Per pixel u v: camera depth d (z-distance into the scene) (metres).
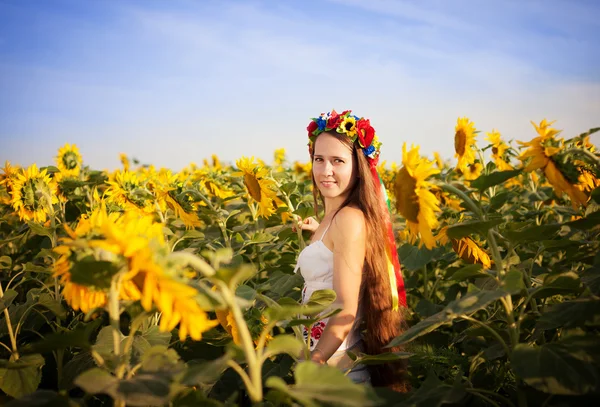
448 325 4.07
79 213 5.23
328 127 3.03
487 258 2.68
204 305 1.46
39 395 1.57
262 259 4.86
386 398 1.92
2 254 4.97
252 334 2.54
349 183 3.03
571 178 2.09
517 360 1.75
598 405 1.75
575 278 1.98
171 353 1.71
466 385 2.10
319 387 1.41
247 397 3.21
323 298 2.22
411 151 2.13
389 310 2.87
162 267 1.38
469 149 4.63
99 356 1.64
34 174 3.76
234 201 6.36
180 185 4.04
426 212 2.09
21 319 2.76
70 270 1.47
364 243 2.85
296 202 4.57
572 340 1.82
